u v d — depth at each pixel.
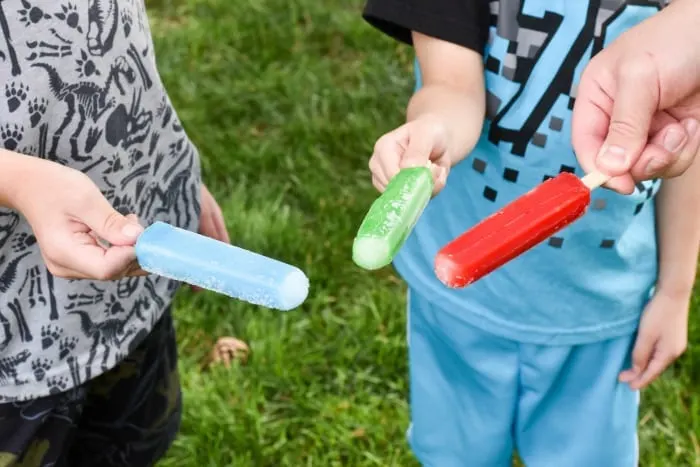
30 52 1.07
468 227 1.42
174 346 1.53
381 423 2.09
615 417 1.53
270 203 2.66
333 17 3.46
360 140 2.91
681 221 1.40
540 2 1.26
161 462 1.99
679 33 1.06
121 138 1.20
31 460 1.24
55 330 1.21
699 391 2.15
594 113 1.13
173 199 1.37
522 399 1.52
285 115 3.06
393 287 2.46
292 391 2.17
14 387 1.21
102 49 1.14
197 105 3.05
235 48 3.35
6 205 1.03
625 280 1.42
